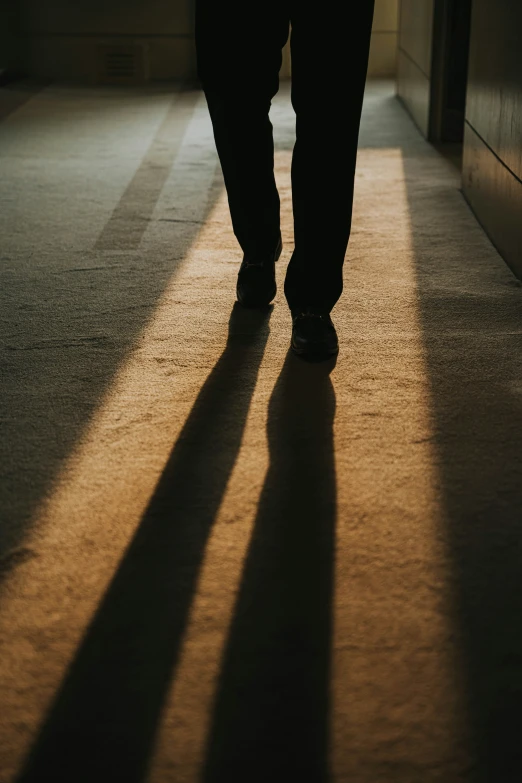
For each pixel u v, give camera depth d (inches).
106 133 153.6
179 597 39.4
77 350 65.4
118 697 34.0
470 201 103.2
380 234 92.7
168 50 227.0
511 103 81.4
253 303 71.7
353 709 33.2
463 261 83.8
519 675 34.6
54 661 35.9
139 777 30.7
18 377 61.1
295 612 38.3
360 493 46.9
